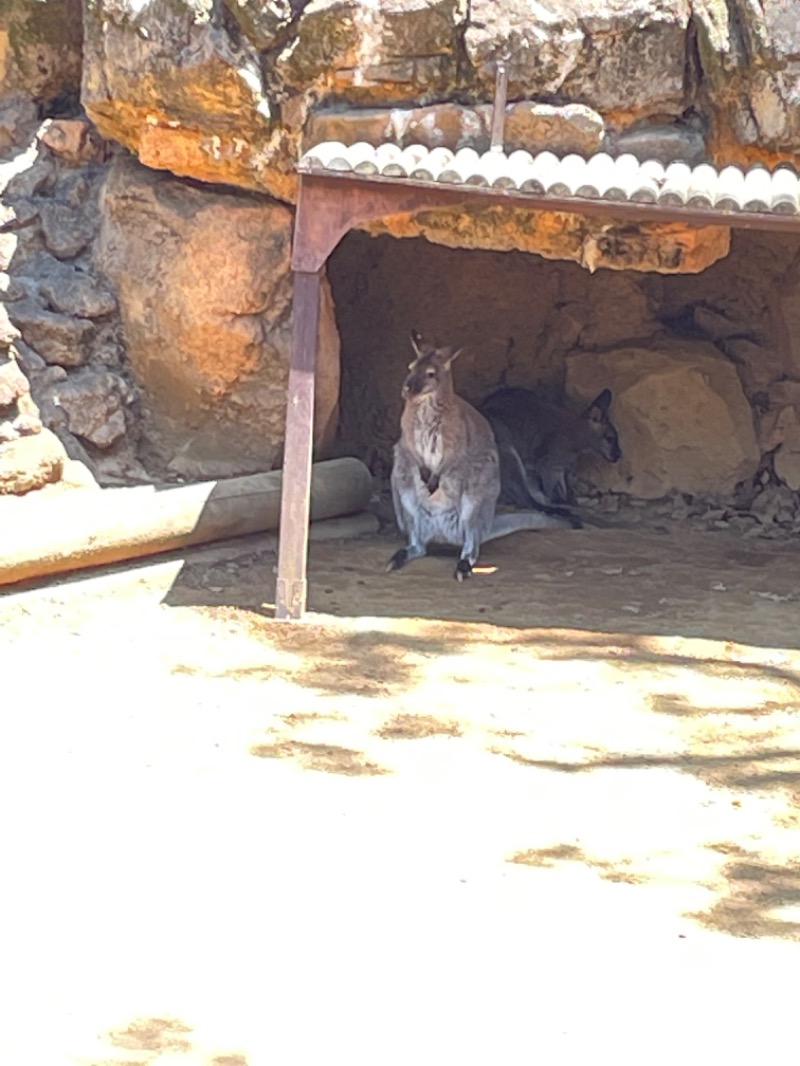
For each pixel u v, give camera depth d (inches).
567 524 447.8
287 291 402.9
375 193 328.8
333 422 434.0
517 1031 183.6
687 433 478.9
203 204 396.5
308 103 364.2
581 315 500.1
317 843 234.5
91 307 401.7
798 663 331.3
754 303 498.3
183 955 199.2
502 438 471.5
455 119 355.9
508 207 375.9
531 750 277.6
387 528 438.3
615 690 311.4
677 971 200.4
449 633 343.3
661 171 331.0
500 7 346.9
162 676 307.6
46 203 409.7
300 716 289.3
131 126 384.8
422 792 256.1
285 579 344.5
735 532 452.1
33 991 188.9
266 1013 185.6
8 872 220.4
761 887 226.8
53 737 272.7
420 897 218.1
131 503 368.2
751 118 347.9
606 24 345.4
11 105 416.8
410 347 495.5
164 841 233.0
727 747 283.4
